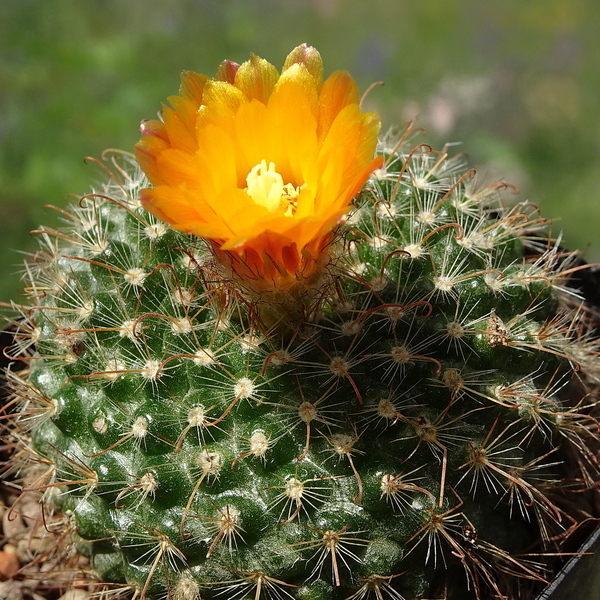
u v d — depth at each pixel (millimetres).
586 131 629
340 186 248
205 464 261
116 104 603
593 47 683
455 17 711
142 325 274
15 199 536
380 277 273
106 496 269
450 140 617
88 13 650
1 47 616
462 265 279
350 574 263
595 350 305
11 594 295
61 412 273
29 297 304
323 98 255
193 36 659
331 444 263
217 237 245
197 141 256
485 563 274
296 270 258
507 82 654
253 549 263
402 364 267
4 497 307
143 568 270
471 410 269
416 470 263
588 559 275
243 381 265
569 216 587
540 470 282
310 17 702
